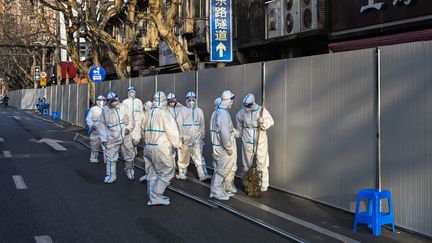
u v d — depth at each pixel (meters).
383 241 6.16
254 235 6.49
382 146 6.97
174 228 6.80
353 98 7.53
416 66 6.42
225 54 16.61
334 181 7.97
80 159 14.13
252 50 19.95
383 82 6.95
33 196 8.79
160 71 31.19
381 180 6.98
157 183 8.20
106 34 22.06
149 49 31.03
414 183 6.45
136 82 18.62
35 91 58.28
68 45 27.12
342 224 7.02
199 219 7.34
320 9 15.16
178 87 14.59
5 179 10.51
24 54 52.19
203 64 23.20
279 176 9.53
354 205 7.52
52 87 42.78
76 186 9.85
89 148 16.95
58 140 20.05
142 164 13.23
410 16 11.95
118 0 22.27
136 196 8.97
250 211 7.79
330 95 8.05
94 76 23.23
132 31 21.98
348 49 13.03
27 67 64.12
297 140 8.94
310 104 8.56
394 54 6.75
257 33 18.86
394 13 12.42
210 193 8.77
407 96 6.55
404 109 6.60
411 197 6.49
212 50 16.48
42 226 6.82
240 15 19.88
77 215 7.47
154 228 6.79
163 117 8.05
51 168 12.26
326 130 8.16
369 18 13.33
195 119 10.79
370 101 7.19
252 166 9.34
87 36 27.78
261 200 8.65
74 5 24.95
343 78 7.74
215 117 8.75
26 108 62.41
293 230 6.67
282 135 9.38
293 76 9.02
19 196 8.77
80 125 29.02
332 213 7.68
